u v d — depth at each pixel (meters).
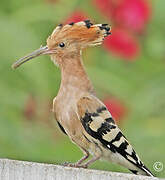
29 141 12.93
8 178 10.52
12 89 13.15
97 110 11.52
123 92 13.61
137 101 13.61
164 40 14.58
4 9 14.27
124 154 11.53
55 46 11.74
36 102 13.28
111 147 11.52
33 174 10.50
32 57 11.83
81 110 11.48
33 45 13.13
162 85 13.78
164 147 13.04
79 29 11.71
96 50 14.20
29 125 13.23
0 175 10.52
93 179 10.46
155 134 13.16
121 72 14.02
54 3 14.16
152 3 14.60
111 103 13.45
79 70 11.70
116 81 13.65
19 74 13.10
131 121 13.47
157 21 14.79
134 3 14.27
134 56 13.95
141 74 14.04
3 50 12.99
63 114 11.62
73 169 10.48
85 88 11.66
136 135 13.23
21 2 14.28
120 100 13.55
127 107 13.55
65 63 11.73
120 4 14.29
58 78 13.47
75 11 14.11
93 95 11.67
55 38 11.75
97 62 14.12
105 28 11.71
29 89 13.23
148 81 13.88
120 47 13.95
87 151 11.71
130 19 14.24
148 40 14.47
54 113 11.73
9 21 13.29
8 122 12.86
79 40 11.70
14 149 12.77
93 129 11.48
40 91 13.25
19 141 12.81
